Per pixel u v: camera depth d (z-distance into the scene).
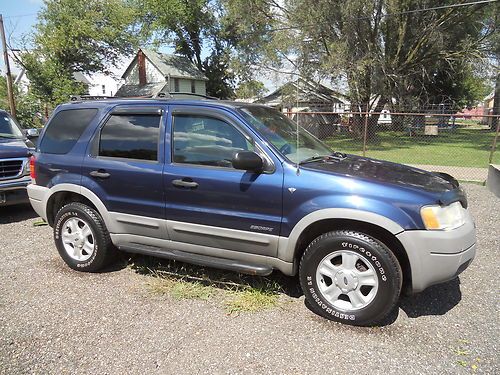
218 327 3.25
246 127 3.56
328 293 3.34
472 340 3.05
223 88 43.84
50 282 4.09
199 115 3.77
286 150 3.59
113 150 4.12
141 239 4.04
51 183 4.42
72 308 3.56
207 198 3.61
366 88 24.70
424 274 3.09
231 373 2.70
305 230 3.35
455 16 24.33
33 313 3.47
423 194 3.13
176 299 3.71
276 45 24.56
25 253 4.96
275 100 30.67
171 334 3.15
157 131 3.90
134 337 3.11
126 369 2.74
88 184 4.18
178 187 3.71
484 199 7.95
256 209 3.44
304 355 2.88
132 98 4.38
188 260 3.79
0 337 3.12
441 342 3.03
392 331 3.19
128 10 32.19
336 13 22.12
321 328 3.24
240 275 4.08
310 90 28.09
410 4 23.44
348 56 22.81
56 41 29.39
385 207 3.09
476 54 25.14
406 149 20.02
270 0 26.75
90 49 31.11
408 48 26.30
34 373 2.71
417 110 26.75
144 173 3.86
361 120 25.77
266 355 2.88
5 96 27.42
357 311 3.22
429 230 3.04
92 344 3.03
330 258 3.31
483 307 3.56
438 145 21.83
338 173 3.33
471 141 23.67
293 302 3.66
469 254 3.21
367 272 3.20
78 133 4.35
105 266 4.40
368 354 2.89
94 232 4.18
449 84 33.81
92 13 30.38
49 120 4.62
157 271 4.24
